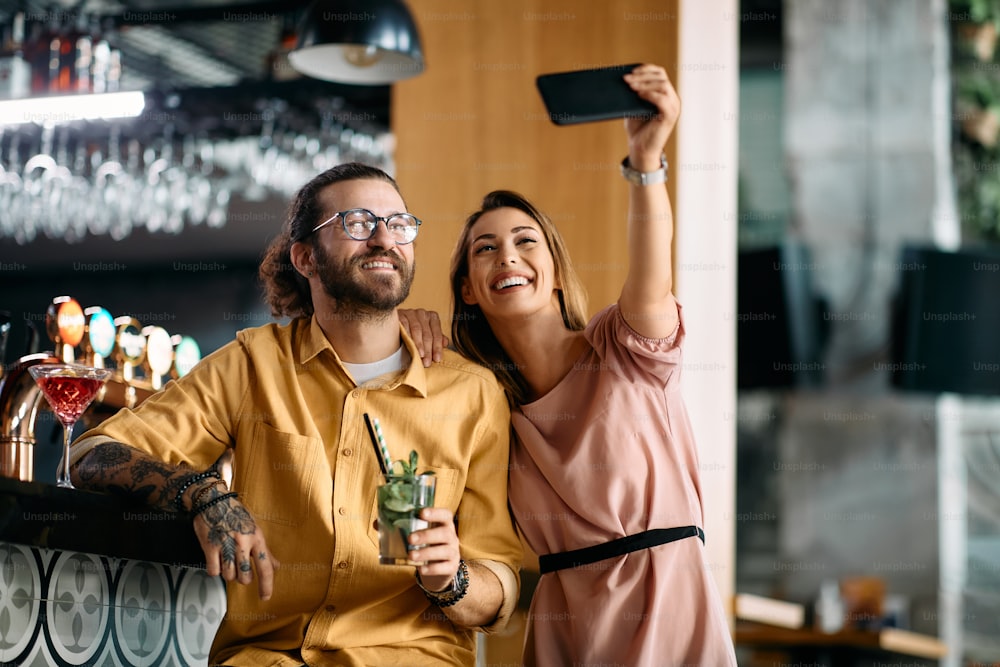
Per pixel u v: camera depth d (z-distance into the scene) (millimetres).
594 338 2344
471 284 2453
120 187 5531
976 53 6223
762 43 6359
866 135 6223
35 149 5449
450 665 2117
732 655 2236
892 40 6254
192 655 2285
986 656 5789
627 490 2244
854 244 6152
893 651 5203
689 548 2258
